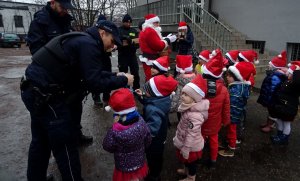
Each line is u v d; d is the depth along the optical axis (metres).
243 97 3.19
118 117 2.24
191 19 9.38
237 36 9.64
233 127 3.23
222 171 3.00
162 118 2.53
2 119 4.63
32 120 2.25
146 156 2.64
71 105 2.23
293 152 3.46
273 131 4.09
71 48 2.06
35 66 2.11
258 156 3.34
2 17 38.56
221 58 2.95
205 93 2.62
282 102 3.48
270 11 8.62
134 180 2.33
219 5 11.09
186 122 2.59
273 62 4.00
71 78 2.16
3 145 3.61
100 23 2.22
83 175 2.90
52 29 2.70
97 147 3.52
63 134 2.13
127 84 2.38
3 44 25.23
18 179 2.83
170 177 2.86
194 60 6.34
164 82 2.54
